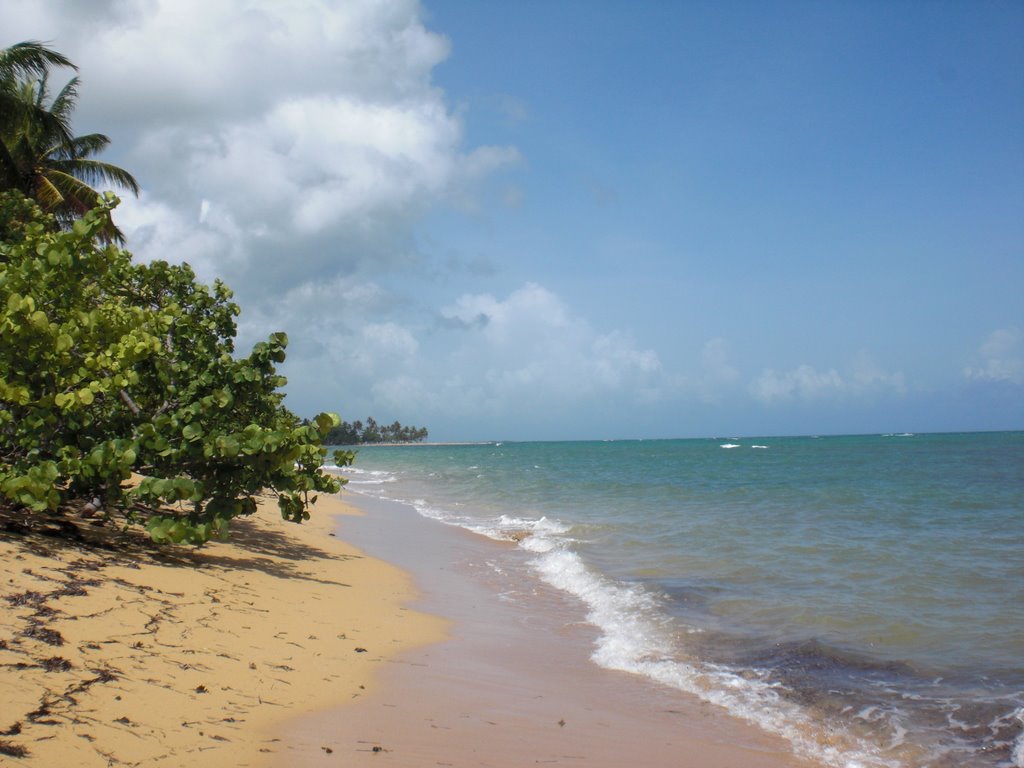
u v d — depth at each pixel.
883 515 20.12
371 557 12.59
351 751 4.34
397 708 5.23
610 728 5.36
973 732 5.45
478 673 6.46
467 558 13.15
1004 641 7.77
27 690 4.07
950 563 12.34
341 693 5.35
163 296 11.52
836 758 5.01
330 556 11.84
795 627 8.34
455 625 8.27
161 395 9.13
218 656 5.47
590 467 54.78
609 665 6.99
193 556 8.94
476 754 4.57
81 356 7.98
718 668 6.94
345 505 23.20
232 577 8.20
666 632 8.18
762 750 5.11
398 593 9.67
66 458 7.45
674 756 4.92
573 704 5.85
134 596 6.29
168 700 4.47
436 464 67.00
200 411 8.20
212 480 8.35
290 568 9.91
